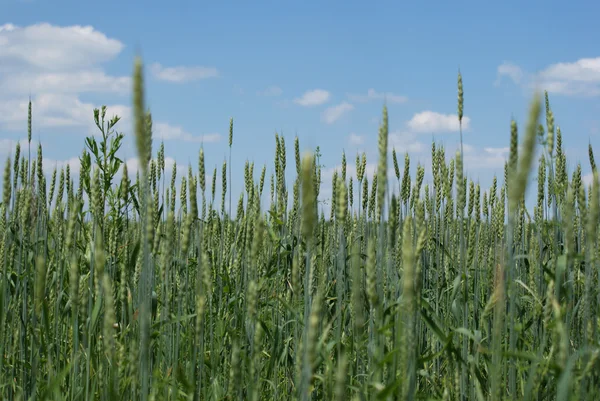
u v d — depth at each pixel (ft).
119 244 6.89
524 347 6.16
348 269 7.50
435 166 7.64
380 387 4.79
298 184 7.70
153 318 6.37
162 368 6.23
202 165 6.79
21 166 6.97
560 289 5.77
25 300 6.33
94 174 6.06
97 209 6.07
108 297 4.88
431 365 6.69
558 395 4.78
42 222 7.10
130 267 6.27
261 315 6.49
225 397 5.88
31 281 6.62
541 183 6.72
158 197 6.73
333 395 5.37
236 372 5.07
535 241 6.35
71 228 5.17
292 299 7.11
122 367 5.35
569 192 5.25
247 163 8.20
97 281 4.98
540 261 6.45
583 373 5.05
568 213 5.24
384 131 4.87
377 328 5.03
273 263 7.38
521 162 4.38
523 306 6.79
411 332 4.74
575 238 6.67
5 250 6.11
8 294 6.48
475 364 5.91
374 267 4.99
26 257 6.62
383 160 4.86
